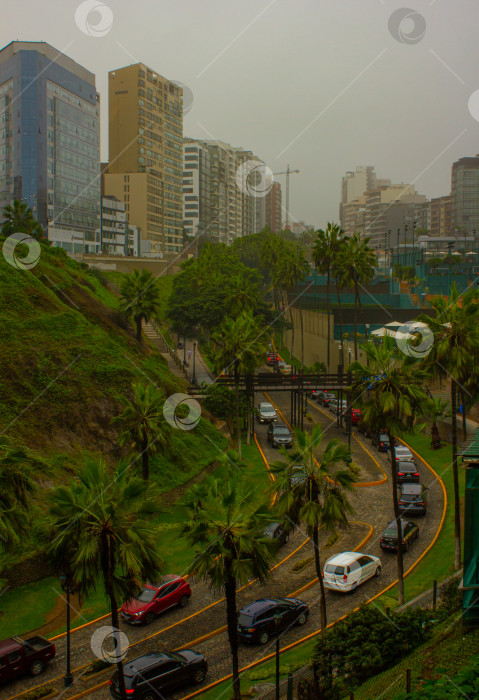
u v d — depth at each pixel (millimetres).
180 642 25922
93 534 19766
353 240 80500
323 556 34188
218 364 55438
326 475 25047
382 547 34406
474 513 20891
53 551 20609
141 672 21641
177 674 22250
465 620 21062
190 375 76125
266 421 67312
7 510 24438
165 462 46281
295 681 21516
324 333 95062
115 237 161625
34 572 31828
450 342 31828
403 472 44719
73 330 53625
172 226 189375
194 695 21984
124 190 170875
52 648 24562
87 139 150625
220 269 116312
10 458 25031
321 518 24797
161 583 28922
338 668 20516
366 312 94688
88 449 43625
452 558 32219
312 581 31109
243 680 22500
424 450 53750
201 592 30844
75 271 84625
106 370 50000
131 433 39750
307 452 25078
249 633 25344
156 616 28172
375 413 29406
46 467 38625
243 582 20969
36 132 131000
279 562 33781
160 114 180000
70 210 142750
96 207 153375
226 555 21062
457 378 31938
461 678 16375
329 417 69188
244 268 119125
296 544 36219
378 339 76500
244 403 60406
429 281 113188
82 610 29375
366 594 29375
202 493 22578
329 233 89438
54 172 136750
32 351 47875
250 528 21922
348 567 29797
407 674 17016
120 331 64750
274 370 91750
